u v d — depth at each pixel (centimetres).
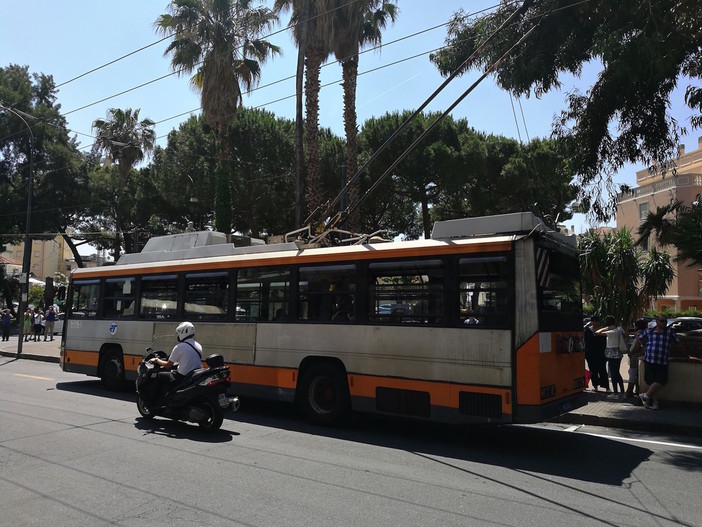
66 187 3819
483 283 741
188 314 1070
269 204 2617
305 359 899
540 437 836
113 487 544
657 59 923
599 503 526
